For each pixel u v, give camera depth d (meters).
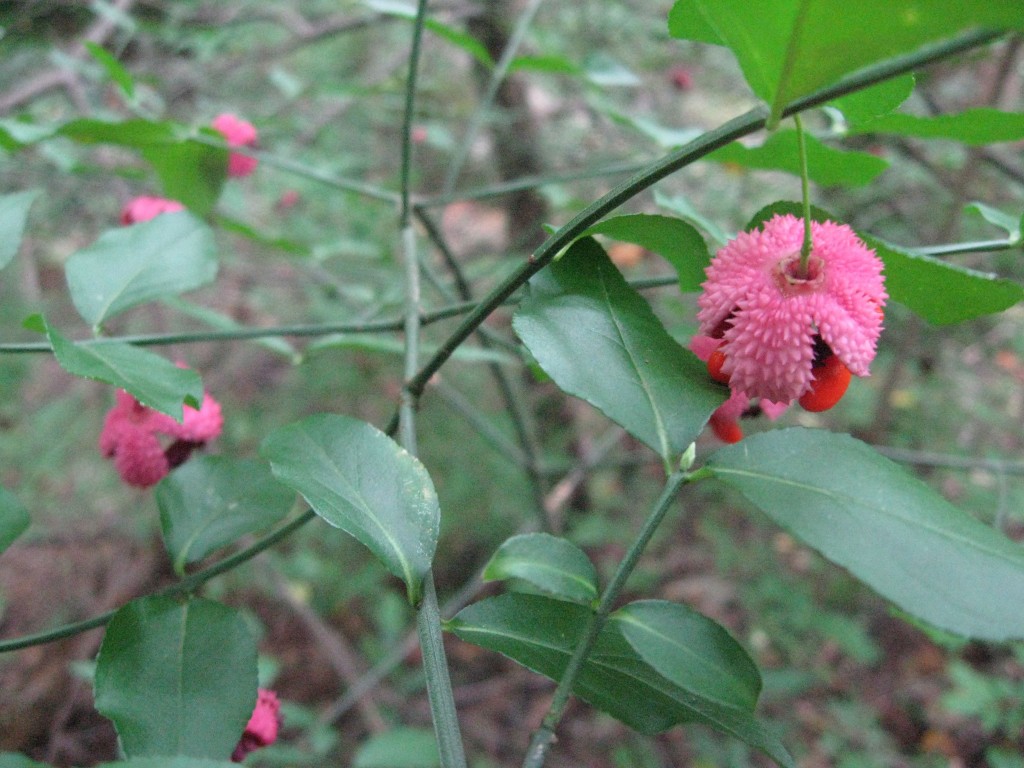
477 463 0.47
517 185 0.23
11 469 0.43
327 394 0.48
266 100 0.47
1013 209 0.41
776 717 0.41
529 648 0.11
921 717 0.42
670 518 0.49
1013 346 0.47
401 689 0.43
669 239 0.12
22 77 0.40
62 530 0.42
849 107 0.13
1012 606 0.08
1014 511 0.40
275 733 0.15
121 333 0.44
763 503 0.09
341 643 0.43
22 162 0.36
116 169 0.26
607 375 0.11
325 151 0.46
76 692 0.35
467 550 0.47
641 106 0.47
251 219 0.44
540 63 0.26
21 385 0.46
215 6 0.41
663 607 0.10
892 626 0.45
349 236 0.46
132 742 0.11
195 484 0.14
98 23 0.38
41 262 0.49
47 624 0.40
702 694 0.09
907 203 0.42
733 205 0.43
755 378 0.10
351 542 0.47
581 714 0.43
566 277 0.12
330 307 0.47
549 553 0.11
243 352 0.49
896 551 0.09
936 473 0.44
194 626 0.13
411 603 0.11
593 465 0.33
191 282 0.16
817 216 0.13
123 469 0.16
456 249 0.53
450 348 0.13
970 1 0.07
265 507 0.14
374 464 0.12
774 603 0.44
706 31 0.11
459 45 0.25
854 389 0.46
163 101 0.37
